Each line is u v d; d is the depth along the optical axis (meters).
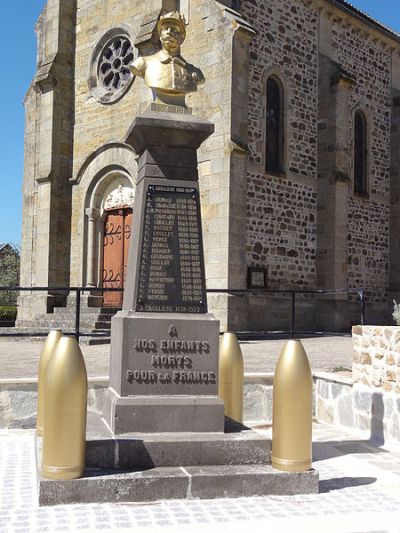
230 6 16.16
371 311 19.80
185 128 6.01
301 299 17.52
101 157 18.83
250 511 4.83
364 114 20.19
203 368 5.78
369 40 20.34
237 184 15.48
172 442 5.34
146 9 17.97
